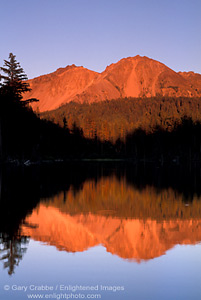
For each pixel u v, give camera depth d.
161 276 8.88
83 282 8.55
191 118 124.19
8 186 28.77
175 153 117.00
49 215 16.97
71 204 20.70
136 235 13.09
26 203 20.47
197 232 13.62
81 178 40.06
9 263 9.81
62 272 9.17
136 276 8.92
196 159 117.81
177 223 15.44
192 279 8.69
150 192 26.80
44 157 103.94
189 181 36.59
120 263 9.86
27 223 14.96
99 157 145.75
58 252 10.83
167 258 10.27
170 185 32.22
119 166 78.50
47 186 29.91
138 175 46.56
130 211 18.62
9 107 61.34
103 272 9.15
